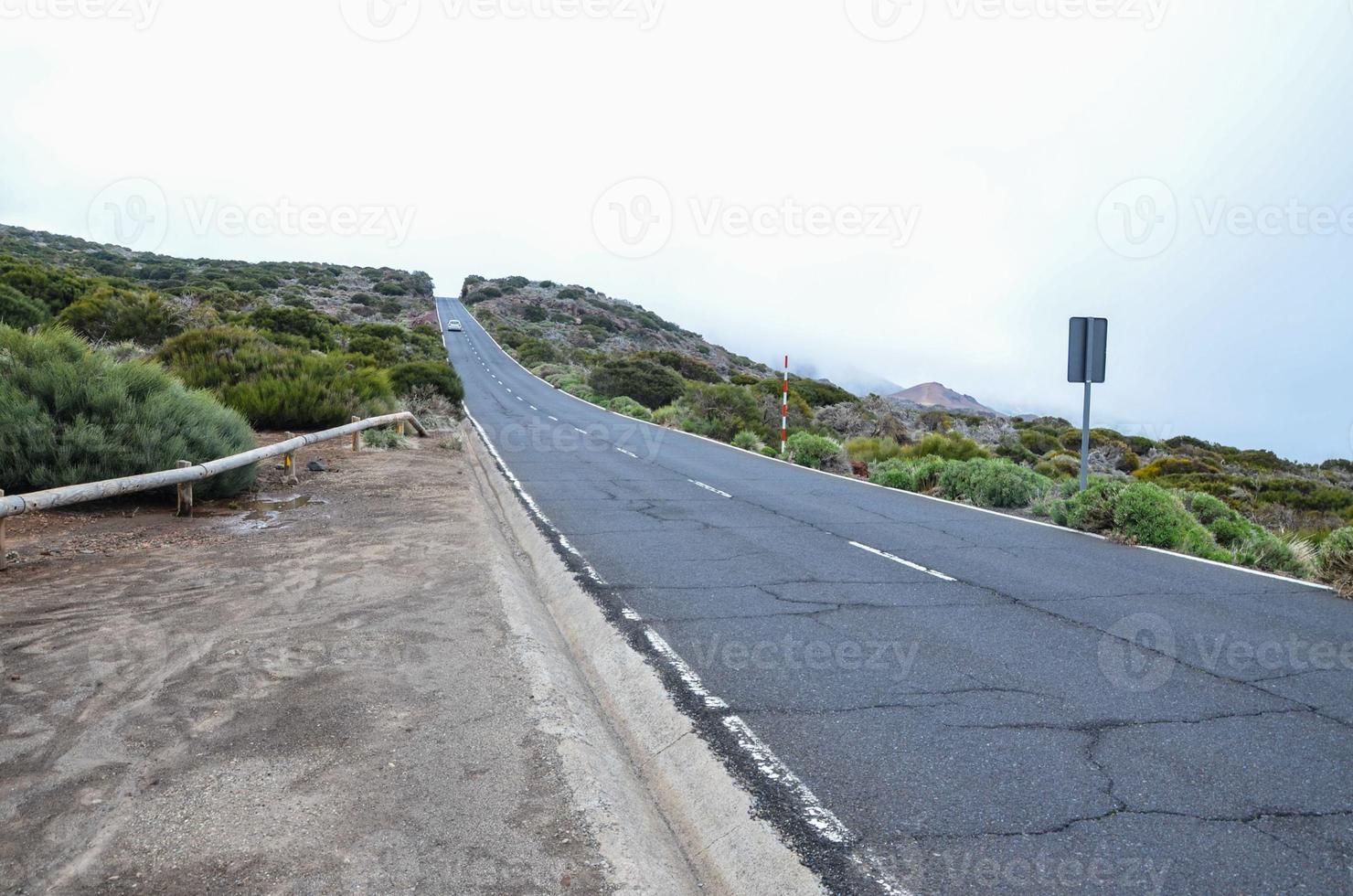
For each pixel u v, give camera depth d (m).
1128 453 37.12
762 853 3.10
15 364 9.76
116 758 3.44
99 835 2.86
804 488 15.05
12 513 6.45
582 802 3.21
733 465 18.81
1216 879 2.92
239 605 5.73
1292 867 3.01
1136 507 10.19
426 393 30.80
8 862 2.68
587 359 75.69
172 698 4.09
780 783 3.65
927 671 5.14
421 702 4.15
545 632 5.79
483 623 5.52
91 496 7.36
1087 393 11.94
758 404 34.03
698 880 3.06
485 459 18.31
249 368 20.52
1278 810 3.43
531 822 3.05
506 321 106.25
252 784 3.25
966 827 3.27
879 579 7.75
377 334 63.50
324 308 86.31
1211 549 9.70
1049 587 7.56
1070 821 3.33
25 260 52.19
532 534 9.75
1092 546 9.84
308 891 2.56
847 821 3.32
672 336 119.25
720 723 4.30
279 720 3.87
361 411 20.44
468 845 2.88
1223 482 28.66
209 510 9.65
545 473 16.14
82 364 10.38
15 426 8.92
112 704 3.99
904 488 15.82
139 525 8.50
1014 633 6.02
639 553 8.77
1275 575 8.32
